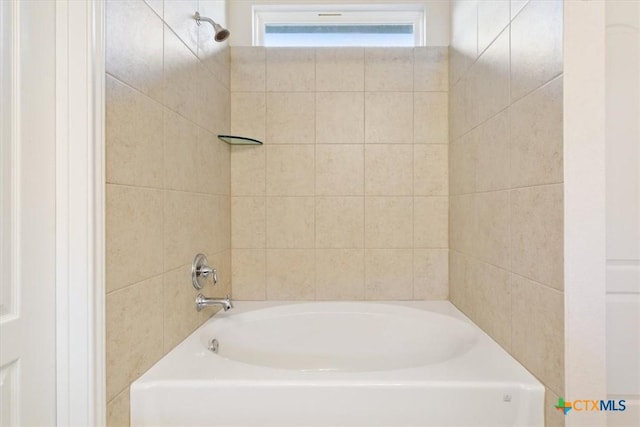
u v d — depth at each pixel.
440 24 2.00
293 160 2.02
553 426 0.97
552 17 0.96
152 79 1.14
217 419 1.03
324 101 2.02
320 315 1.86
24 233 0.79
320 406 1.02
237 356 1.67
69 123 0.86
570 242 0.92
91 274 0.87
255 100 2.02
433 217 2.01
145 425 1.03
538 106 1.04
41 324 0.83
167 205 1.25
